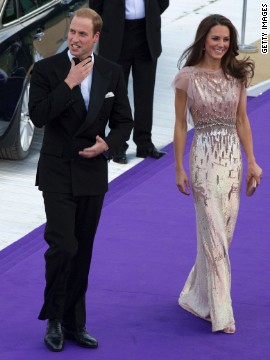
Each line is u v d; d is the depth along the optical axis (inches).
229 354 492.4
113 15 746.8
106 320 524.7
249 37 1176.2
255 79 1001.5
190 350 495.8
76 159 473.7
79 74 462.9
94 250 610.9
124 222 657.0
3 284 563.5
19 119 741.3
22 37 752.3
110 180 739.4
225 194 514.3
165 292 559.2
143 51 761.6
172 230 647.8
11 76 731.4
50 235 475.8
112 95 477.4
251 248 618.5
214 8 1307.8
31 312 532.4
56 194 474.3
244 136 527.2
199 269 523.8
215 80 510.9
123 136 482.6
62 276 481.1
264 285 569.3
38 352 489.4
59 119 472.1
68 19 826.8
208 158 513.7
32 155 785.6
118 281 570.6
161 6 764.0
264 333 514.9
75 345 497.0
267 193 713.0
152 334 511.5
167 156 792.9
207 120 514.0
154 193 711.7
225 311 510.6
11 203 689.0
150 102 778.8
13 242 627.5
